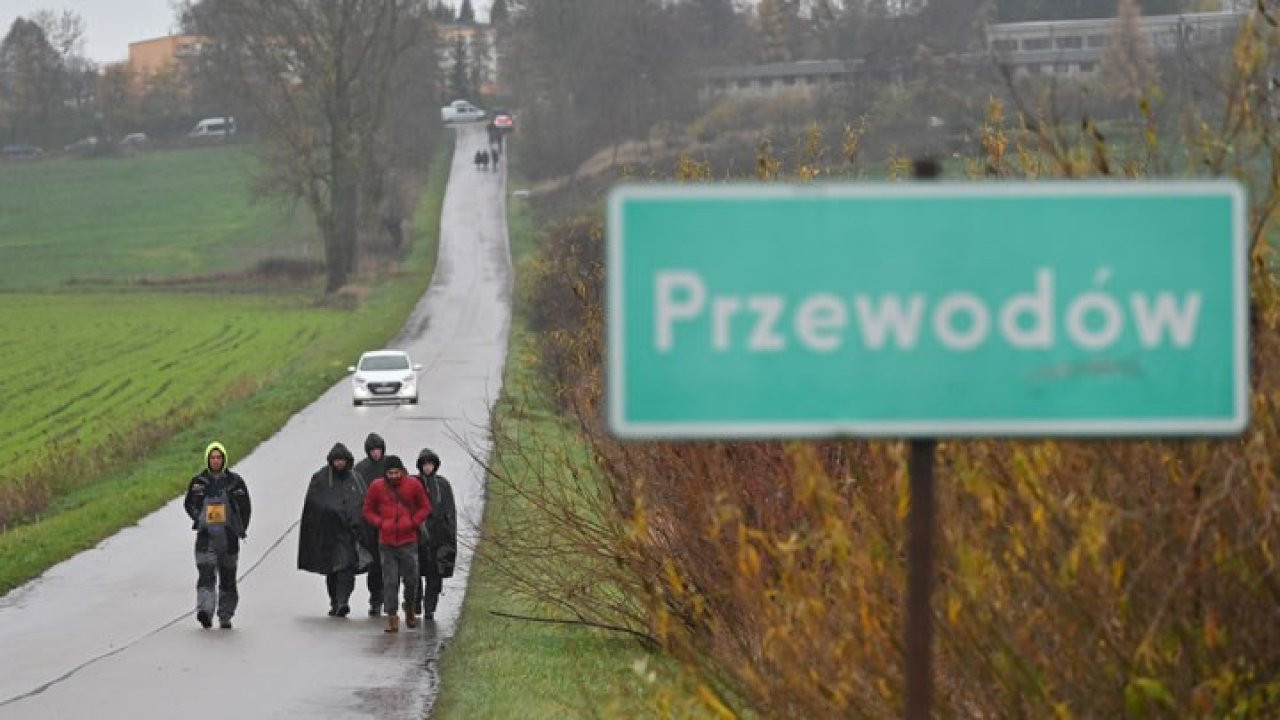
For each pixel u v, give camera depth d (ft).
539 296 469.16
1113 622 64.90
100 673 167.53
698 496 97.60
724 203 40.70
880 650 66.08
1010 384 41.47
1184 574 62.49
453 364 604.08
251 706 149.38
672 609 110.93
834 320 40.98
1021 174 75.31
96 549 260.62
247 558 249.96
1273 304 65.57
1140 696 63.62
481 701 144.97
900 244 41.09
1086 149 69.05
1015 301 41.45
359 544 202.59
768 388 40.88
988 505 66.33
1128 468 64.59
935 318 41.22
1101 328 41.65
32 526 288.30
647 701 112.37
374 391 478.59
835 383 41.04
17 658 177.37
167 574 236.84
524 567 183.32
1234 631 64.34
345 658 173.58
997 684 66.95
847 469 77.10
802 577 68.59
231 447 383.65
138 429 424.46
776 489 91.86
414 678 161.17
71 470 353.92
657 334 40.60
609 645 166.40
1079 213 41.52
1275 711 64.54
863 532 67.92
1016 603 66.08
